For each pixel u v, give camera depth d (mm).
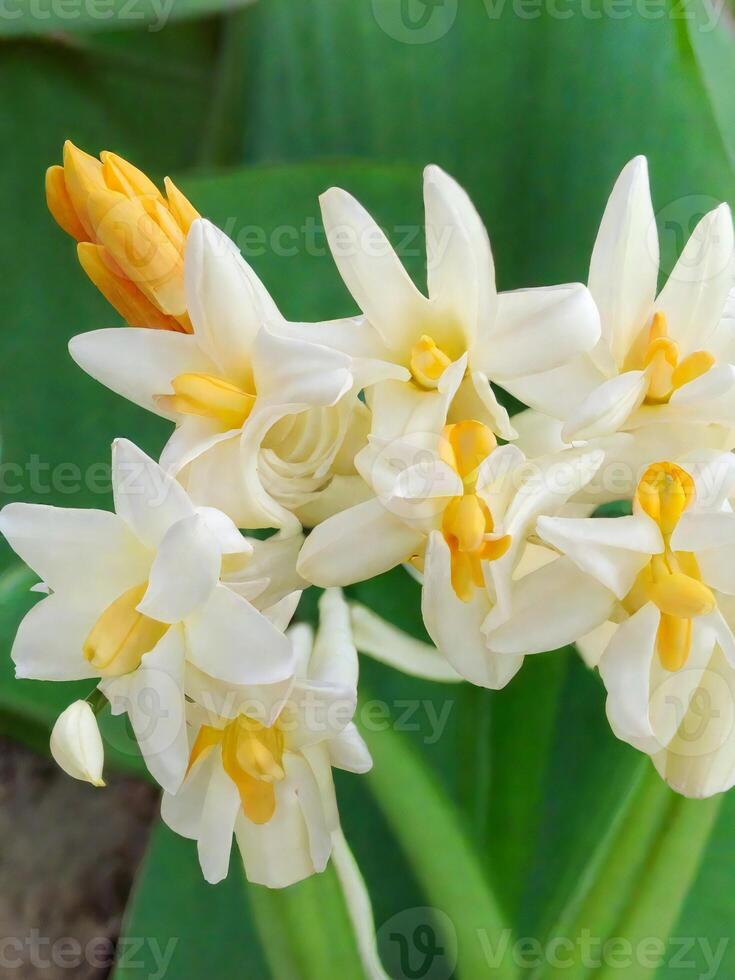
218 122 453
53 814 441
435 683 386
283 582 303
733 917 354
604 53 377
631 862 340
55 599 297
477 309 297
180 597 286
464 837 356
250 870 308
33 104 451
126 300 311
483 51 391
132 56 475
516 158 390
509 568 290
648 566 295
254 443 296
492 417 302
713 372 292
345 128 410
